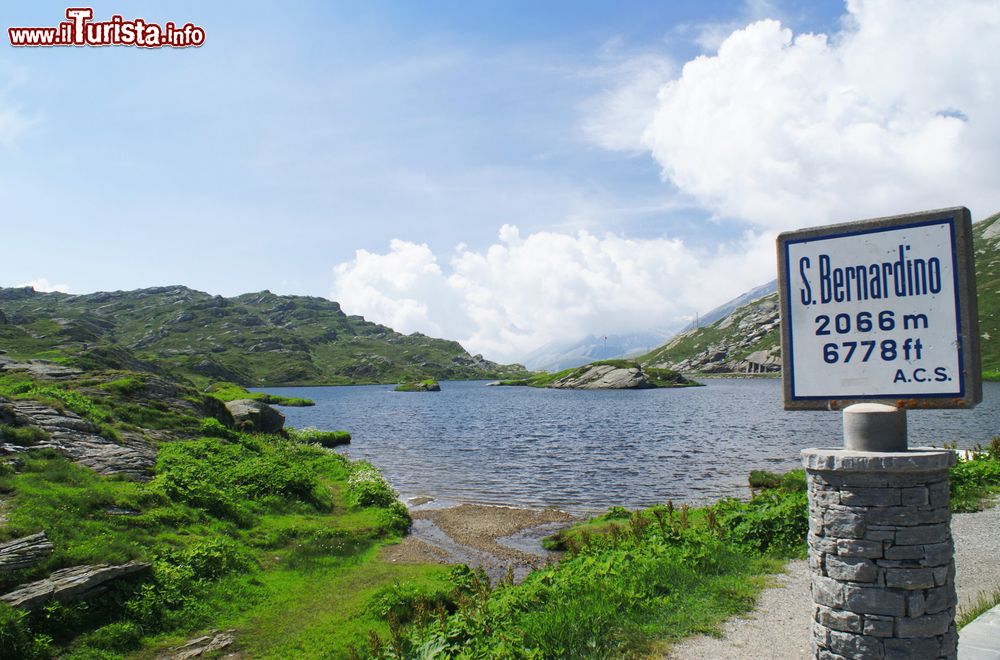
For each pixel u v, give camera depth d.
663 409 104.88
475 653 9.76
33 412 23.06
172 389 35.69
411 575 17.42
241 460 27.97
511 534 24.73
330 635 12.92
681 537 15.23
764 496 18.62
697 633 10.36
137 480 20.78
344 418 97.44
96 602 12.96
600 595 11.51
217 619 13.77
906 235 5.93
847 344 6.20
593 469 42.41
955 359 5.66
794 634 10.15
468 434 69.06
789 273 6.55
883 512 5.55
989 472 22.34
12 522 14.22
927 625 5.46
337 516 24.89
